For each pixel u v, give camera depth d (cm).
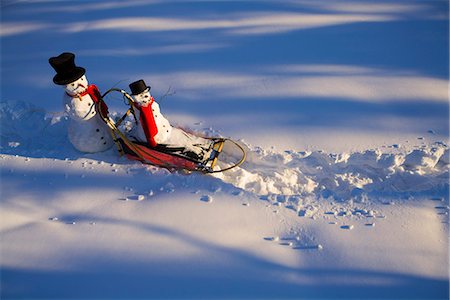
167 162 453
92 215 387
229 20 895
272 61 713
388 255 346
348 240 360
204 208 391
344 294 312
